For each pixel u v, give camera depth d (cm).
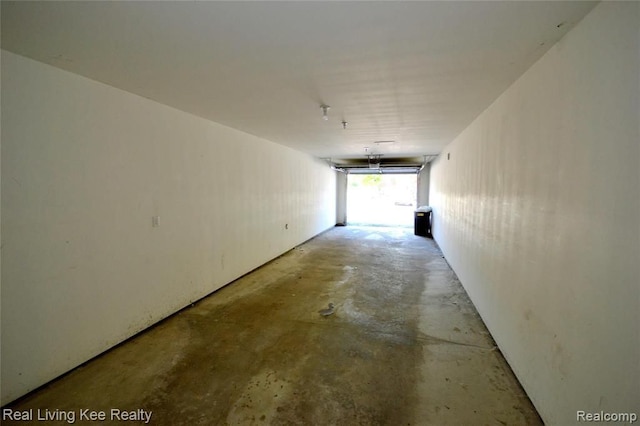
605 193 117
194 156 327
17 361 181
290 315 304
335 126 380
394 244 688
